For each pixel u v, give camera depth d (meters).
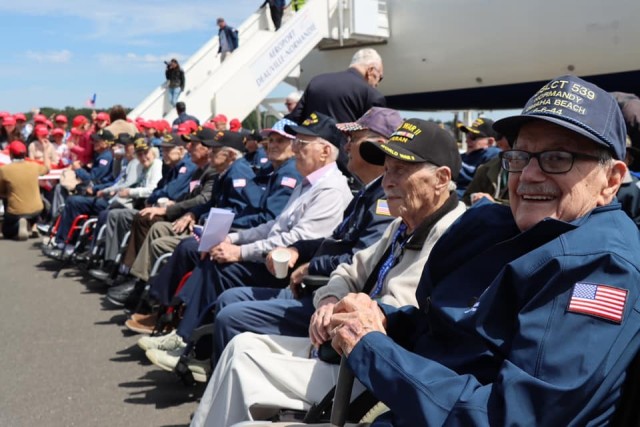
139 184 7.32
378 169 3.32
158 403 3.75
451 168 2.49
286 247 3.62
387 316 2.14
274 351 2.62
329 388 2.36
